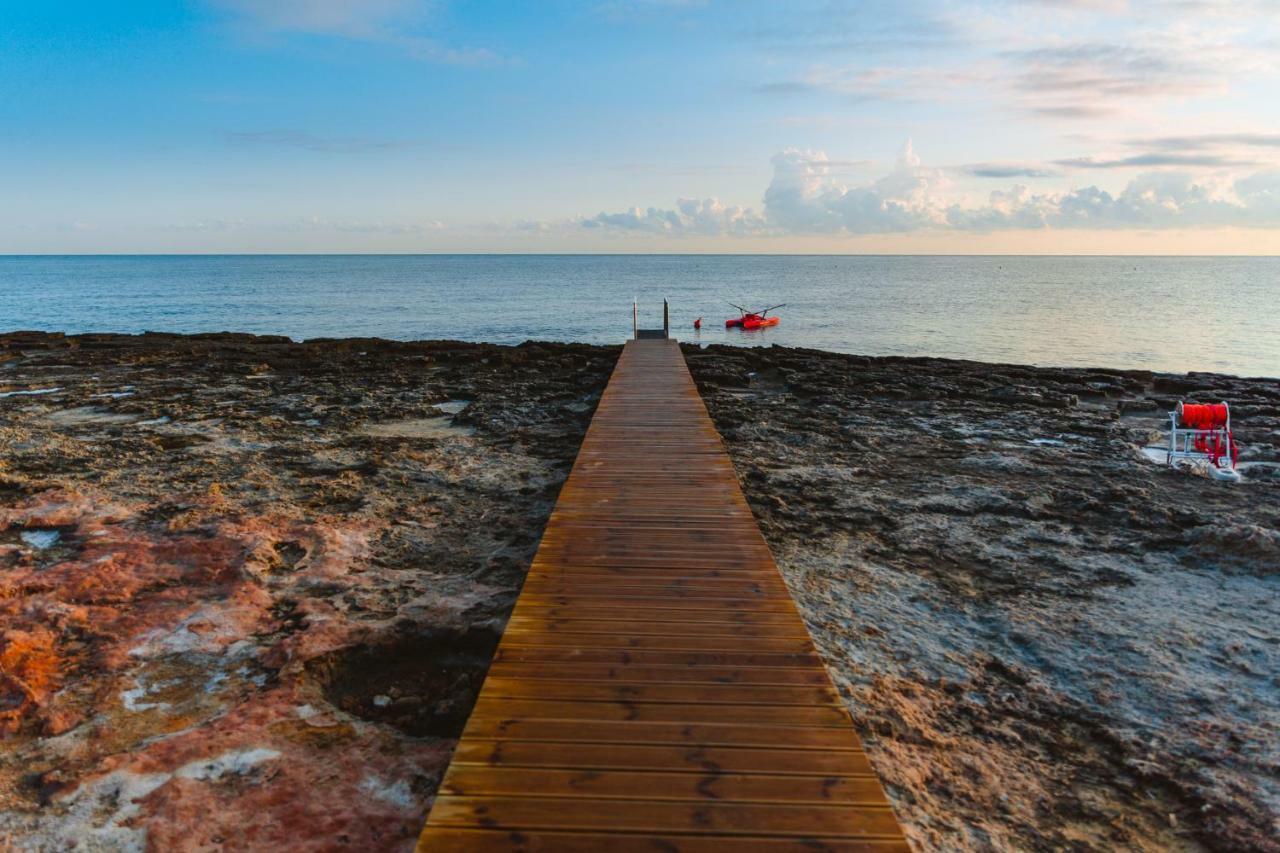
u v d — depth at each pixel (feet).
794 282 424.87
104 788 10.59
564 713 10.64
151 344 68.80
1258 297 281.95
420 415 38.24
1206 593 18.04
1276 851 10.03
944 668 14.67
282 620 15.97
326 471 27.91
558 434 33.78
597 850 8.14
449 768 9.44
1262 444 34.58
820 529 22.30
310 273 611.47
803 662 12.10
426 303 252.42
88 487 25.14
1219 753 12.09
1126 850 10.10
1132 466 29.25
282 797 10.48
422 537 21.26
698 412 33.14
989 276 524.93
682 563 16.20
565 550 16.93
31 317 188.65
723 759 9.68
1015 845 10.09
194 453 30.12
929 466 29.27
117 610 16.03
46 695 12.87
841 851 8.18
